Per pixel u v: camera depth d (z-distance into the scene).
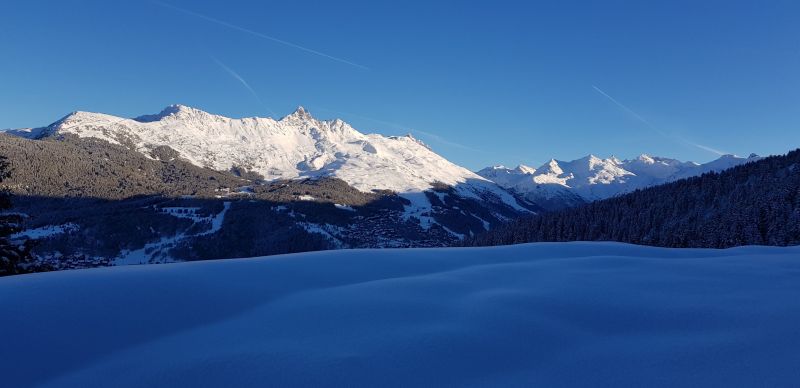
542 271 9.38
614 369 4.80
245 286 7.97
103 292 6.88
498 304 6.82
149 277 7.84
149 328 6.01
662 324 6.11
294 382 4.50
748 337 5.49
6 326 5.57
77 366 5.00
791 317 6.11
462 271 9.46
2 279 7.37
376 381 4.54
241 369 4.77
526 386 4.47
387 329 5.86
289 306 6.98
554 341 5.57
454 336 5.59
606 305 6.84
